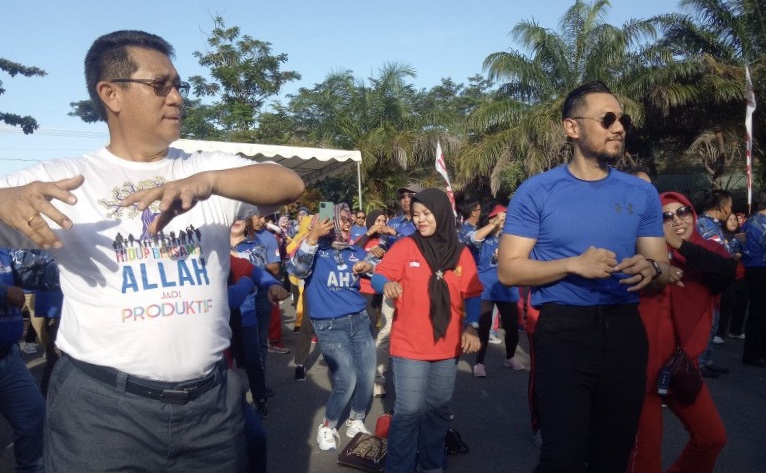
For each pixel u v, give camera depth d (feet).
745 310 29.76
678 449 15.72
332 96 79.97
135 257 6.79
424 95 87.15
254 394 18.56
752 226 24.02
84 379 6.72
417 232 13.09
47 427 6.95
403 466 12.64
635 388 8.93
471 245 21.83
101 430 6.64
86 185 6.82
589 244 9.11
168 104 7.09
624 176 9.57
